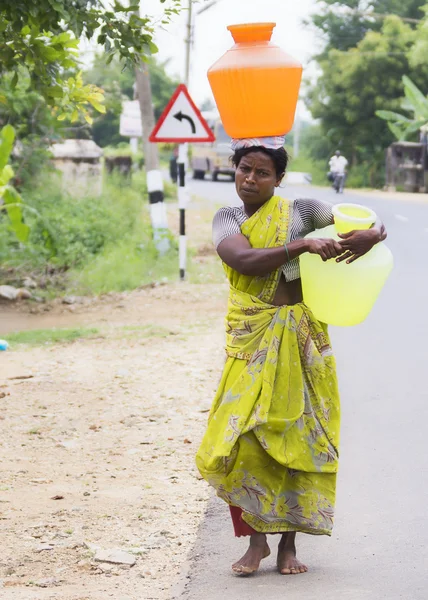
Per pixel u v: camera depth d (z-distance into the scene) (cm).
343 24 6406
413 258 1956
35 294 1678
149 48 856
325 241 480
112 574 546
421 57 5697
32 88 923
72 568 555
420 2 6488
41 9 795
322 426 507
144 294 1653
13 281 1773
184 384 1009
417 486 672
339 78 6038
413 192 5300
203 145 5831
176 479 719
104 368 1098
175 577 536
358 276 494
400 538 577
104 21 837
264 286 502
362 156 6275
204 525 618
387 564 536
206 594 500
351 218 486
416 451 749
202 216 3197
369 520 611
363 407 884
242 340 504
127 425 866
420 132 5819
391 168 5419
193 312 1470
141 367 1096
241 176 499
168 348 1199
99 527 621
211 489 693
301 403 498
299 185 5769
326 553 559
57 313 1531
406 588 496
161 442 812
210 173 5888
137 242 2011
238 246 493
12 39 873
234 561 553
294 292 509
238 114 494
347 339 1199
